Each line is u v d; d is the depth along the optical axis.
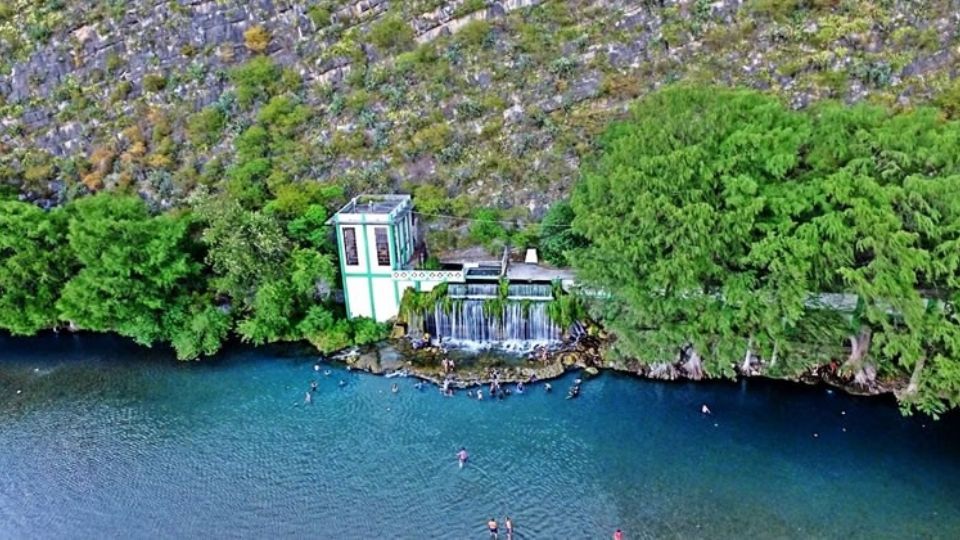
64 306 67.00
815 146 53.41
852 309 56.09
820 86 73.19
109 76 89.31
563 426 54.62
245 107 84.62
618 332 57.84
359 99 82.19
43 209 75.88
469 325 64.56
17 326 68.69
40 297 69.00
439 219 73.19
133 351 67.69
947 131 51.22
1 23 94.00
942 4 75.75
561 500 47.94
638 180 53.62
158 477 51.53
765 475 49.16
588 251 59.03
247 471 51.69
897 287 48.31
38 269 67.25
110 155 83.00
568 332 63.16
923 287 51.22
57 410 59.44
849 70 73.75
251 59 88.38
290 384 61.31
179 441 55.12
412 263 69.31
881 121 54.06
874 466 49.50
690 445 52.16
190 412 58.50
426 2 87.69
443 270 67.69
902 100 71.06
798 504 46.69
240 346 67.12
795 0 79.19
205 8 90.44
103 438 55.84
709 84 72.44
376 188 75.62
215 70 87.69
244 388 61.12
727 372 56.56
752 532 44.81
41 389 62.28
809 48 76.19
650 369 59.16
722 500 47.34
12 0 95.81
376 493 49.19
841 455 50.59
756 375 58.53
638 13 82.50
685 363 58.75
